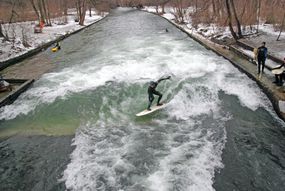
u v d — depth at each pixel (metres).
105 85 17.56
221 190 8.74
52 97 16.20
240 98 14.88
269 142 11.15
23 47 28.64
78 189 9.03
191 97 15.33
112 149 11.02
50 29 44.16
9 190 9.27
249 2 32.00
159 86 16.95
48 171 10.05
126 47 29.06
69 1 80.19
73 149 11.23
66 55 27.14
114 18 68.81
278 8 31.70
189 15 51.38
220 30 31.25
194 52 25.42
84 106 14.95
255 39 25.64
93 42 33.75
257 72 17.23
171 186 8.88
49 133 12.57
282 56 18.86
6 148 11.62
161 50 26.72
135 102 15.10
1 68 22.50
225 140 11.35
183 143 11.21
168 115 13.53
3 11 51.66
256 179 9.17
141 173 9.56
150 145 11.16
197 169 9.63
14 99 16.25
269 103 14.12
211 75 18.42
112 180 9.30
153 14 74.81
